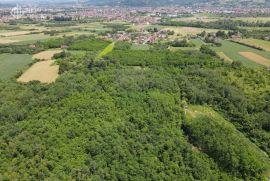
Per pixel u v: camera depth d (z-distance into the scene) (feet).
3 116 329.52
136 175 264.72
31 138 274.16
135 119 323.16
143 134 309.01
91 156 266.57
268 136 362.53
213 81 442.91
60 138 275.18
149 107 347.56
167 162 288.10
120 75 430.20
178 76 455.22
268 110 391.04
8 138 278.05
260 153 343.26
